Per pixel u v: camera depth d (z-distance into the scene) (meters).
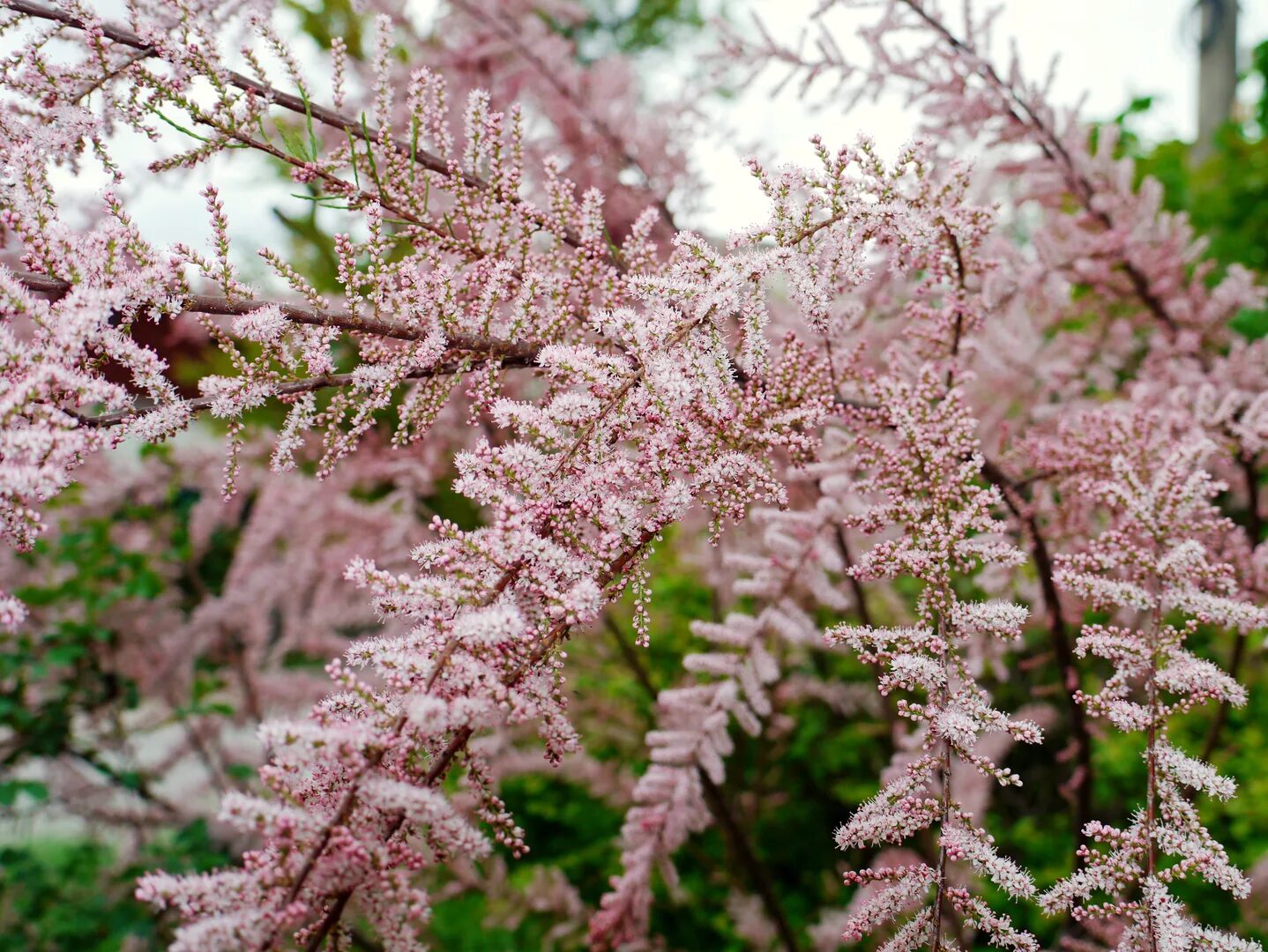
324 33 0.97
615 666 1.08
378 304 0.38
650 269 0.43
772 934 0.85
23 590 0.90
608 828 1.10
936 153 0.60
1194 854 0.34
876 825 0.35
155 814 1.05
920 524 0.39
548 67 0.76
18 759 0.96
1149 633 0.38
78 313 0.32
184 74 0.37
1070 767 0.99
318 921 0.31
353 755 0.30
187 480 1.04
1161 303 0.66
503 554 0.33
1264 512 0.79
